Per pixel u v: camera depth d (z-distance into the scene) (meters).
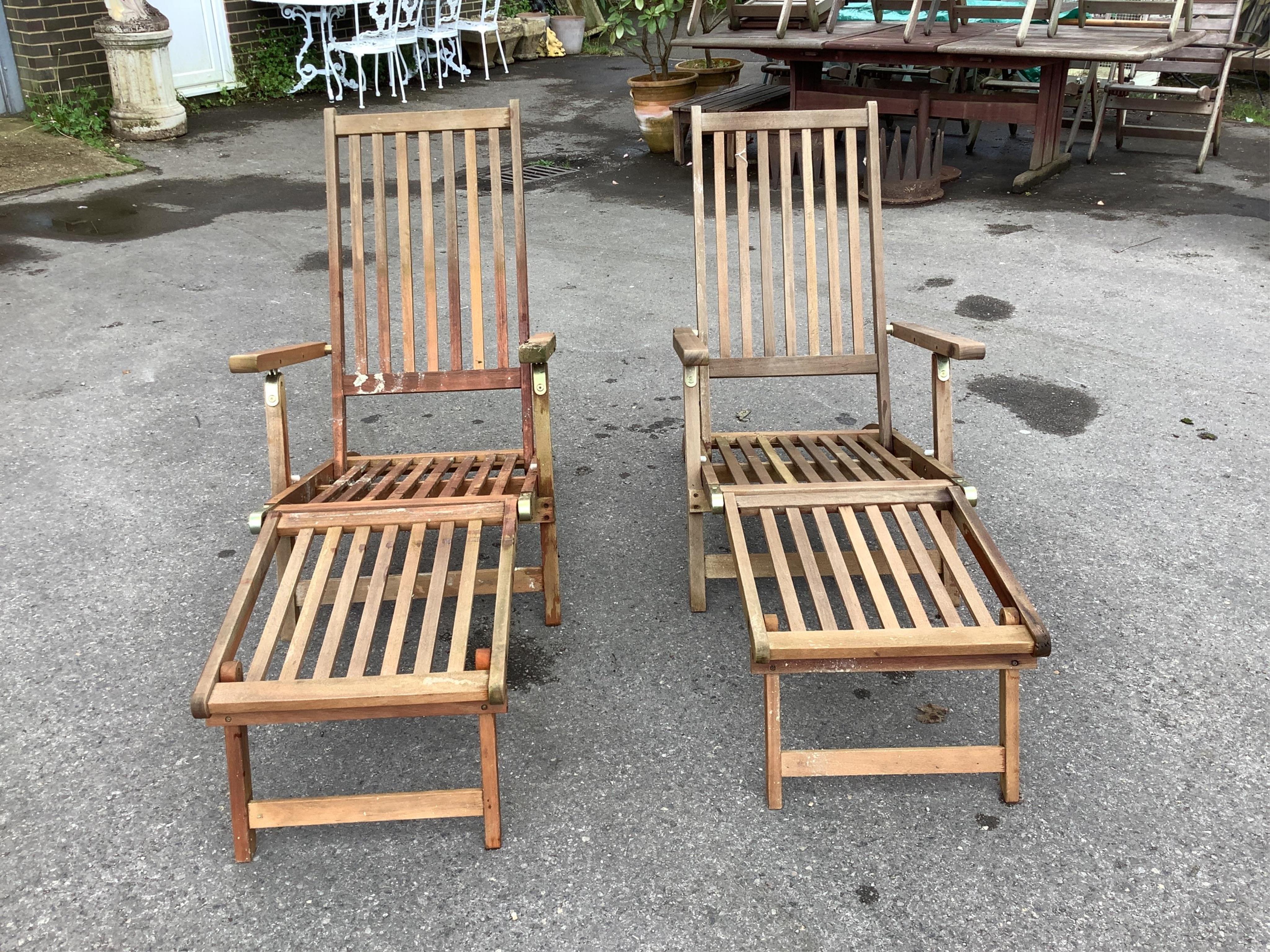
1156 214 6.78
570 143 9.17
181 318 5.40
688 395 2.90
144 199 7.61
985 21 8.05
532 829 2.30
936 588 2.44
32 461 3.98
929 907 2.09
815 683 2.77
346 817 2.22
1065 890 2.12
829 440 3.31
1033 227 6.59
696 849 2.24
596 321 5.28
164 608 3.12
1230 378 4.46
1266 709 2.61
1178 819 2.29
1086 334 4.95
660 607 3.08
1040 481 3.70
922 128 7.21
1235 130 9.10
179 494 3.74
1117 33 7.26
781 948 2.01
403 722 2.66
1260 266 5.79
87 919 2.11
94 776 2.48
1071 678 2.74
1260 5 10.52
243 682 2.16
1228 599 3.04
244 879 2.20
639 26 8.52
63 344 5.08
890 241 6.39
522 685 2.76
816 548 3.39
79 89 9.23
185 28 10.27
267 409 2.86
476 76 12.38
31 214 7.21
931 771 2.32
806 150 3.30
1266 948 1.98
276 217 7.18
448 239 3.19
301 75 10.78
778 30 7.26
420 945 2.04
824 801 2.37
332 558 2.55
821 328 5.25
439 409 4.40
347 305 5.59
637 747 2.54
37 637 2.98
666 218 6.97
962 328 5.06
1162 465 3.79
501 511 2.67
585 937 2.04
